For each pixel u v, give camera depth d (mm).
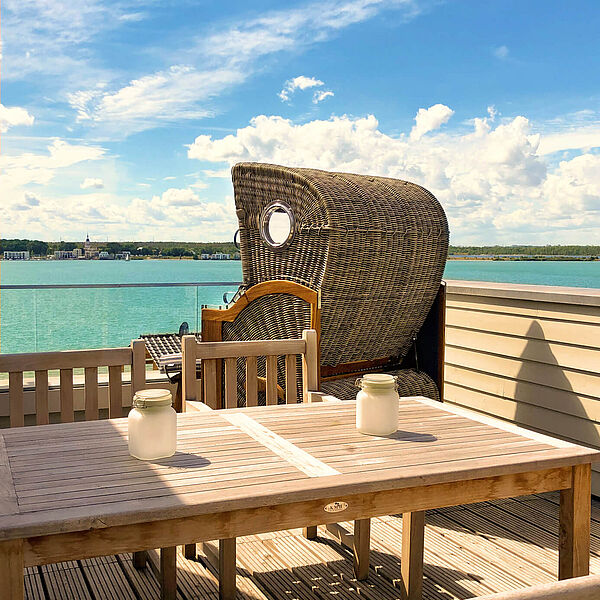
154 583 2662
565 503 2029
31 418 4496
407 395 4043
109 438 2006
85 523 1438
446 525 3305
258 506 1568
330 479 1677
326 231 3564
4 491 1578
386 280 3867
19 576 1426
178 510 1503
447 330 4504
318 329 3641
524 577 2758
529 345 3877
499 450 1960
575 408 3623
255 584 2664
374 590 2629
